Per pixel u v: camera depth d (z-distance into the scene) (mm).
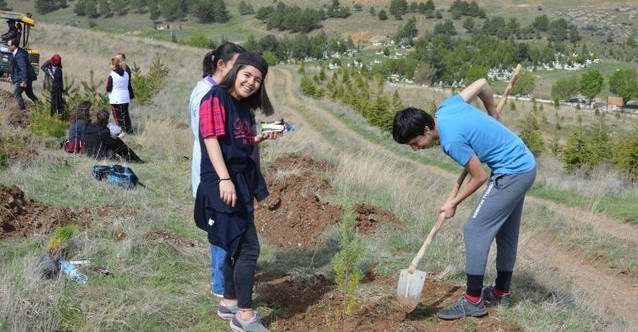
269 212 7184
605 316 5820
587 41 183125
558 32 183750
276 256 6137
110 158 9766
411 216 7918
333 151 14477
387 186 9383
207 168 4195
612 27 196125
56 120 11016
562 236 9336
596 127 19578
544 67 144750
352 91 45125
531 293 5641
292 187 8305
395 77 119625
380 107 27047
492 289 5172
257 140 4383
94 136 9711
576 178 15898
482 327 4715
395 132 4594
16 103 12836
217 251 4906
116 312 4492
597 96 109688
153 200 7602
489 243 4691
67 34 42938
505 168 4566
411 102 44750
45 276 4891
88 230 6070
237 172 4184
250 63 4133
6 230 5824
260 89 4266
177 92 23125
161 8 199375
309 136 21953
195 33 187750
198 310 4789
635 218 10312
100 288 4871
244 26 195875
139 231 6180
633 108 96125
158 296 4863
